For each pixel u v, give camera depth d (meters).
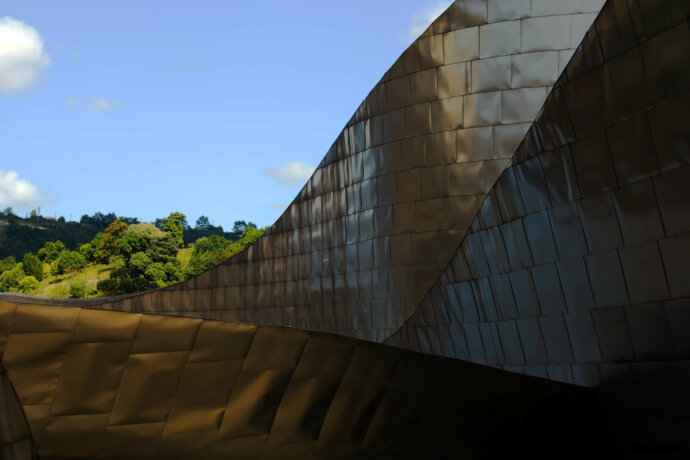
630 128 10.40
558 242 12.30
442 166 20.20
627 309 11.00
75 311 7.66
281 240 28.77
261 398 8.81
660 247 10.27
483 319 15.12
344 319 24.11
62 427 7.77
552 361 12.91
